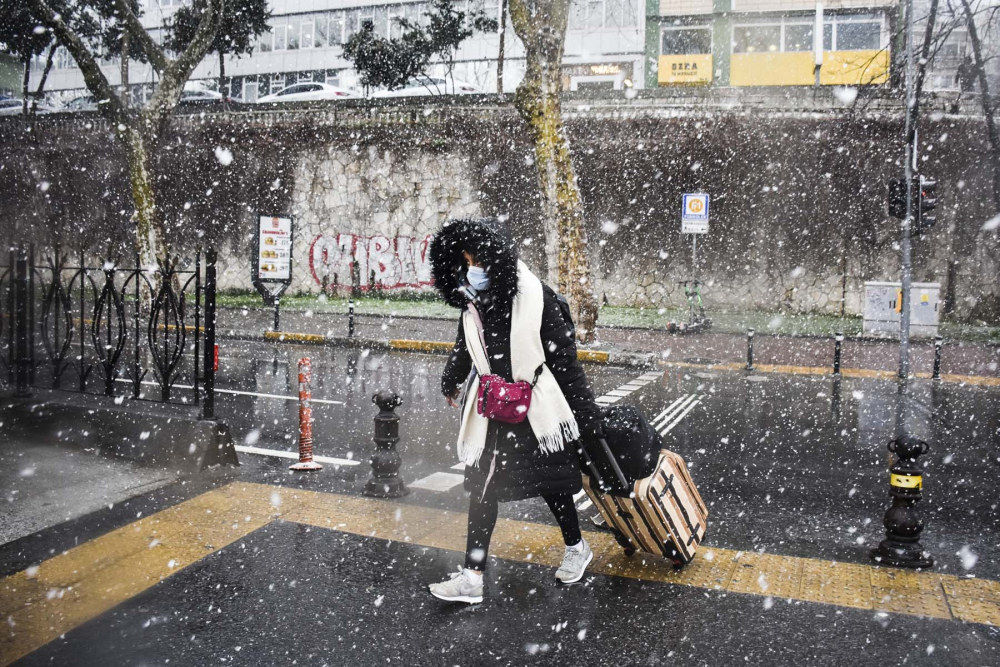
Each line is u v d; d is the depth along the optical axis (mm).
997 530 5285
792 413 9680
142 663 3283
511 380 3701
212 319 6285
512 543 4777
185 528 4891
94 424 6547
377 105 25875
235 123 26359
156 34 39656
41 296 7160
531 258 24781
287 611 3785
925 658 3391
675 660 3369
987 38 22516
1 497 5379
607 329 19719
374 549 4605
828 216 23406
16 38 26984
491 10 35031
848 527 5301
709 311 24203
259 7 27469
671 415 9484
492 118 24500
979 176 22094
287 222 21250
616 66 33688
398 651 3418
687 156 24125
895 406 10242
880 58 29609
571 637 3570
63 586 4031
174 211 27797
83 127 27156
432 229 25469
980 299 22312
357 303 24547
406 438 7812
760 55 32125
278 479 6039
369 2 39656
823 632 3635
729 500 5953
